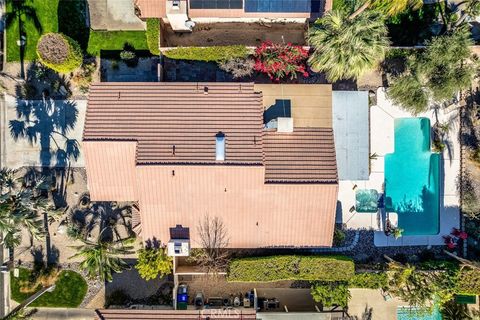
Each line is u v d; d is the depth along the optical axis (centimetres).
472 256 3422
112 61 3431
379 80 3438
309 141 3083
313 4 3133
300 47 3173
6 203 2833
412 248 3434
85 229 3428
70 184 3444
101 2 3431
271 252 3347
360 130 3262
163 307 3369
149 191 2962
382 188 3431
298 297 3384
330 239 3111
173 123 2967
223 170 2888
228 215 3053
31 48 3441
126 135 2931
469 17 3353
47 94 3438
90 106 3000
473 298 3331
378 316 3434
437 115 3434
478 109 3400
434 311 3403
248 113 3008
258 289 3406
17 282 3422
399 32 3431
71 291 3431
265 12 3152
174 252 3073
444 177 3450
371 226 3438
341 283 3192
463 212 3428
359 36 2820
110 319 3142
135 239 3412
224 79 3431
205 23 3412
